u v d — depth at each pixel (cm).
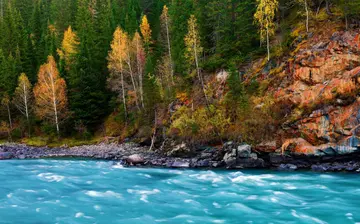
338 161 2397
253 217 1458
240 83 3294
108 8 6744
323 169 2345
